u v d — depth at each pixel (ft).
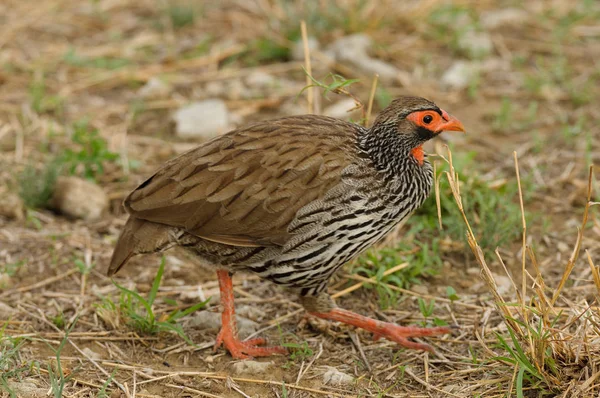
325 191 30.32
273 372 31.09
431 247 38.09
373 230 31.22
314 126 31.94
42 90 49.47
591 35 56.29
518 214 39.11
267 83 51.16
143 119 48.49
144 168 44.01
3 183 42.14
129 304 33.17
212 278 36.83
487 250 37.27
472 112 49.06
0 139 45.85
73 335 32.71
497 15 57.93
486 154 45.09
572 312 31.99
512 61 53.67
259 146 30.91
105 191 42.16
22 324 33.30
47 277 36.24
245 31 56.08
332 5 56.24
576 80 51.72
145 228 31.19
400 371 31.07
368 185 30.68
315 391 29.89
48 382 29.84
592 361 28.25
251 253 31.04
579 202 40.98
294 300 35.42
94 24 57.11
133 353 31.99
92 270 36.73
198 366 31.50
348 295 35.68
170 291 35.73
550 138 46.29
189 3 57.93
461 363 31.14
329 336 33.27
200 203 30.48
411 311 34.68
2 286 35.47
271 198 30.27
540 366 28.89
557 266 36.78
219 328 33.45
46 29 56.29
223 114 47.32
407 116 31.27
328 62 52.37
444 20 56.85
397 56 54.13
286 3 57.62
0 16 57.26
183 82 51.62
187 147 45.75
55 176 40.91
